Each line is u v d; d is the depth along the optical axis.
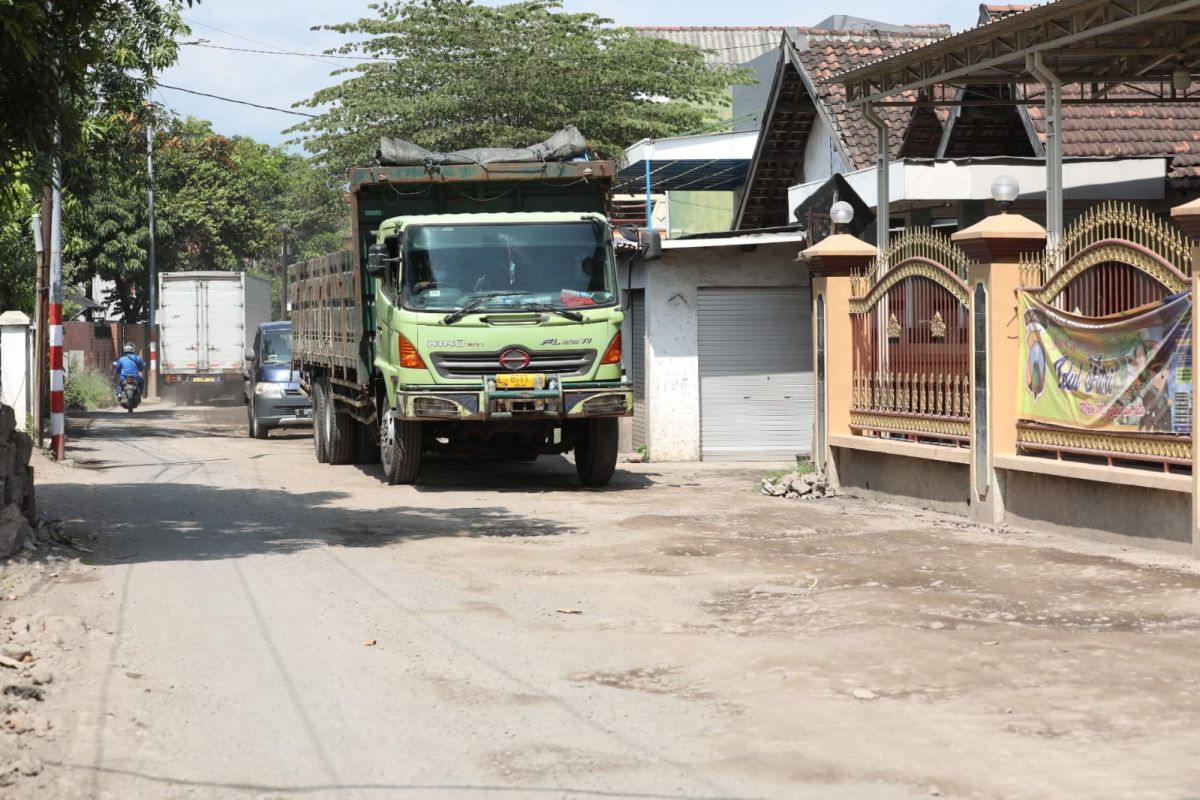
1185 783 5.28
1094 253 11.52
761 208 28.94
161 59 18.97
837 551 11.27
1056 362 12.07
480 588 9.74
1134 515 11.11
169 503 15.11
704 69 41.78
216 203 57.84
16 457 11.84
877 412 15.10
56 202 21.47
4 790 5.34
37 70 10.62
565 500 15.37
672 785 5.39
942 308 13.85
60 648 7.80
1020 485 12.60
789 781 5.41
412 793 5.35
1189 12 13.62
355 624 8.50
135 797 5.31
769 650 7.65
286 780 5.53
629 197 35.38
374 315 17.62
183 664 7.48
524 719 6.36
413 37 41.06
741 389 21.98
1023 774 5.43
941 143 22.53
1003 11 20.78
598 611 8.89
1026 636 7.86
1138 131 21.02
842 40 25.92
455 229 16.12
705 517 13.67
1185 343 10.47
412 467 16.88
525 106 40.09
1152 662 7.18
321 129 40.75
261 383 27.30
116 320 60.22
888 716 6.29
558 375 15.94
